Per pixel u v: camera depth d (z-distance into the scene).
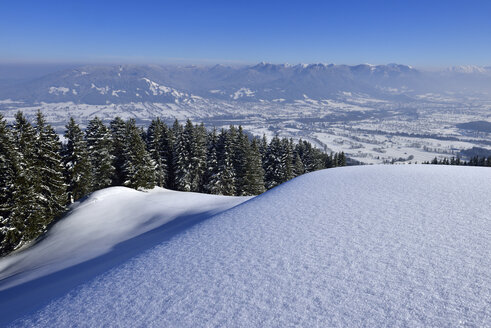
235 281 5.53
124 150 39.22
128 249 15.06
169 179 49.38
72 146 35.34
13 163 24.19
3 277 19.33
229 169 43.72
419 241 6.26
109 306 5.34
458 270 5.00
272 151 48.06
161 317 4.72
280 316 4.37
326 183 12.73
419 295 4.47
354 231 7.21
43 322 5.25
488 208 7.66
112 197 30.89
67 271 13.85
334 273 5.37
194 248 7.68
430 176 11.38
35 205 25.89
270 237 7.57
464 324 3.77
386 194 9.95
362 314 4.21
